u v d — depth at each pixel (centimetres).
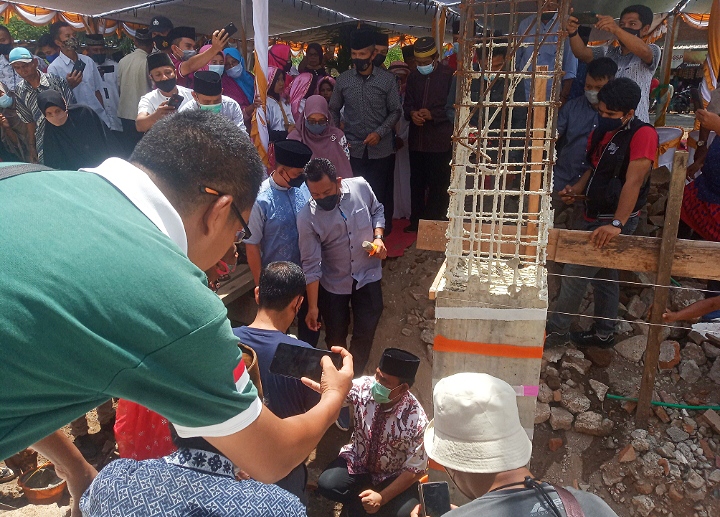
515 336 235
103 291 93
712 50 519
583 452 354
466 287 237
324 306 401
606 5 625
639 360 385
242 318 465
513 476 153
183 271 104
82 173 110
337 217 369
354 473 311
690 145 482
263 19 420
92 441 390
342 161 464
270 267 271
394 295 468
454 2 711
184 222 122
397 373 279
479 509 138
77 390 96
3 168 104
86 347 92
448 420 161
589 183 366
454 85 514
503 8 534
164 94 450
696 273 307
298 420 136
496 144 448
